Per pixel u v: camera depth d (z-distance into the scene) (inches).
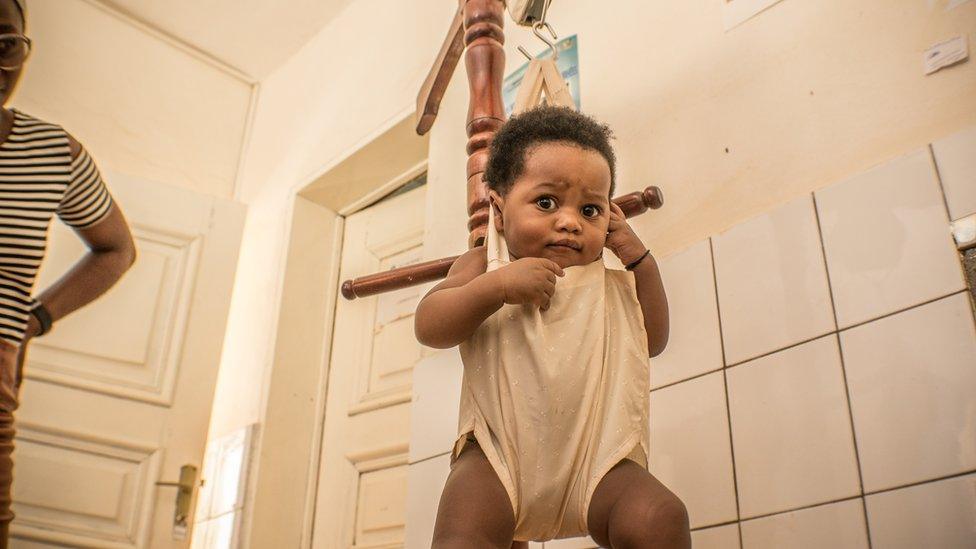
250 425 96.7
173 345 100.3
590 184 34.9
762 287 50.2
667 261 56.3
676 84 62.1
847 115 51.0
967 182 43.4
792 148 52.9
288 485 95.1
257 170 120.3
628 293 36.7
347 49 111.9
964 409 39.8
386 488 88.6
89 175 69.2
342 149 102.6
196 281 104.5
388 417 91.9
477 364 35.3
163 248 104.0
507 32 80.4
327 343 104.0
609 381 34.3
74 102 110.7
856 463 42.6
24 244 59.2
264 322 104.3
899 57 49.8
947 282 42.4
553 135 35.8
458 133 81.5
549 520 33.1
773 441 46.3
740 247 52.4
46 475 86.8
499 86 51.3
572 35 73.3
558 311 34.4
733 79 58.4
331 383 101.2
